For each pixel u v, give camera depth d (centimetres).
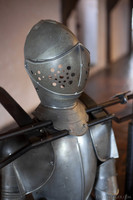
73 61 85
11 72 202
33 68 88
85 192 99
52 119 92
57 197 95
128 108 233
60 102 92
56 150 92
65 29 89
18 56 208
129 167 165
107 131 107
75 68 86
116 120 140
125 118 141
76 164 94
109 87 368
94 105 108
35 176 88
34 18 239
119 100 113
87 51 91
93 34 495
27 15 226
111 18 550
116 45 596
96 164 103
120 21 606
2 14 198
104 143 105
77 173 95
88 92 341
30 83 203
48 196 96
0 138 80
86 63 89
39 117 93
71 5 352
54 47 85
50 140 86
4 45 197
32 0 232
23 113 90
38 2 245
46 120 89
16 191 86
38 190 96
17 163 86
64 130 89
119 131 247
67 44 86
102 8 510
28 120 90
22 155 87
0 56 192
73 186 95
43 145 89
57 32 86
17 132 83
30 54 88
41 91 92
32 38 88
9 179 86
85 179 97
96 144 102
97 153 102
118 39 605
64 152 93
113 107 237
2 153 86
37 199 99
